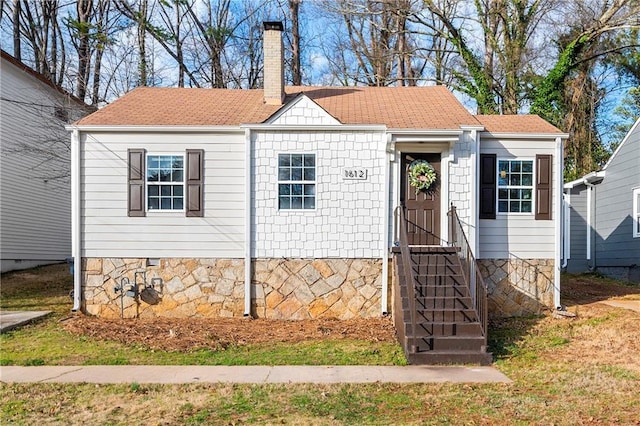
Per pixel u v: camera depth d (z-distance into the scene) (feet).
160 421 18.33
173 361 27.22
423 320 29.76
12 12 76.64
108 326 35.06
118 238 38.68
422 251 35.76
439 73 86.43
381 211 38.19
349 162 38.27
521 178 39.83
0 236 55.26
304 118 38.50
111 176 38.70
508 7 73.56
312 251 38.19
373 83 88.53
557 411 19.13
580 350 28.81
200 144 38.83
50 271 58.54
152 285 38.55
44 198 63.82
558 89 71.31
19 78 57.82
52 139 58.75
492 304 39.19
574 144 88.07
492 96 72.02
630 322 33.91
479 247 39.34
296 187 38.37
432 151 38.88
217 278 38.58
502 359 27.50
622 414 18.74
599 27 67.26
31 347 29.89
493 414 18.86
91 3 74.79
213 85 87.81
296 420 18.35
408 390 21.97
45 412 19.43
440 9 73.10
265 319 37.86
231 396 21.20
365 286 38.09
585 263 63.67
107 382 23.36
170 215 38.73
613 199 58.70
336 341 31.63
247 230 38.06
